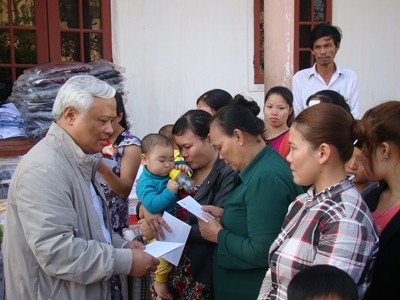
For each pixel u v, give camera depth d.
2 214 3.21
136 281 3.32
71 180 1.97
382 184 1.91
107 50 5.68
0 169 4.22
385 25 6.47
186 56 5.90
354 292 1.47
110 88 2.04
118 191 2.96
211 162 2.69
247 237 2.17
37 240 1.84
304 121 1.68
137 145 3.07
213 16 5.91
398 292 1.70
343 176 1.69
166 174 2.76
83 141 2.01
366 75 6.50
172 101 5.93
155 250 2.26
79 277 1.90
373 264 1.67
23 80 4.70
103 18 5.63
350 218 1.57
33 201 1.86
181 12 5.81
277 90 3.78
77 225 1.97
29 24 5.50
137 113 5.83
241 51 6.05
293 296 1.51
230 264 2.20
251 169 2.14
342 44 6.40
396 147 1.70
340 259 1.54
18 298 1.97
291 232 1.73
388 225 1.72
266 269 2.15
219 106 3.24
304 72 4.73
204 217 2.33
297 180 1.73
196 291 2.60
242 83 6.12
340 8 6.35
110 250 1.97
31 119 4.57
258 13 6.04
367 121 1.73
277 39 4.14
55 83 4.62
